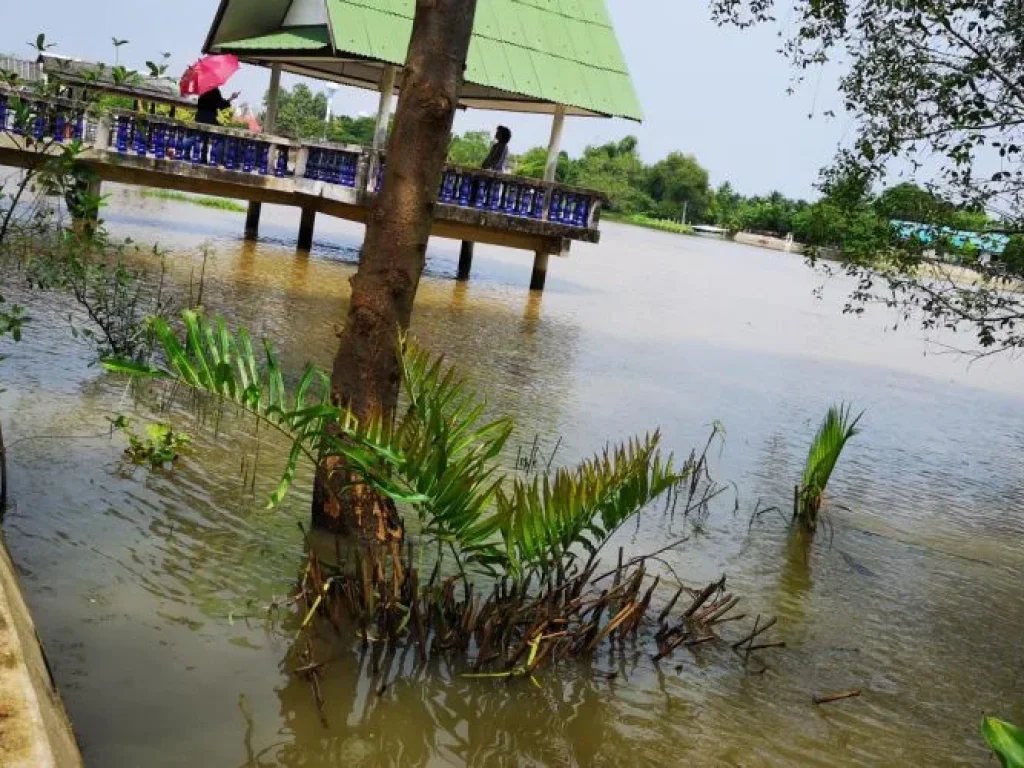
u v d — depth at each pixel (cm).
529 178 1803
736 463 1002
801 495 847
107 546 559
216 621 500
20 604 381
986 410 1656
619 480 512
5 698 290
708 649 568
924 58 869
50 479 631
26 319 692
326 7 1661
